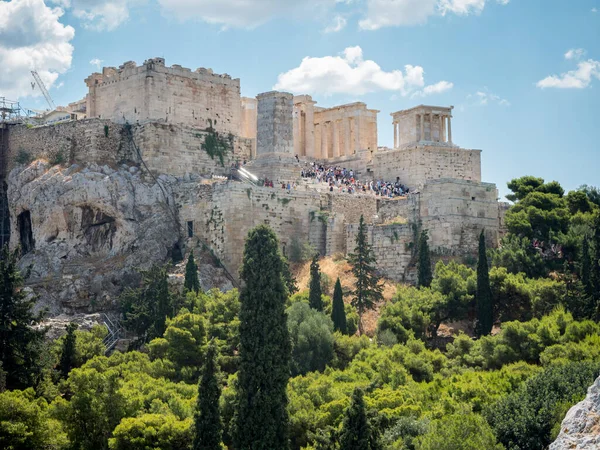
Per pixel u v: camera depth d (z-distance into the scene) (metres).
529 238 129.25
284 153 146.62
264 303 89.06
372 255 128.50
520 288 115.62
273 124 146.25
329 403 90.38
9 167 154.62
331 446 79.38
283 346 88.81
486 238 133.12
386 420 85.06
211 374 84.88
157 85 146.12
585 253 114.00
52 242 137.88
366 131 174.12
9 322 98.44
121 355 104.94
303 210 139.50
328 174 154.88
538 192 137.50
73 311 128.38
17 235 145.12
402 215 136.25
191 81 149.25
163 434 86.25
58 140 147.50
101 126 144.50
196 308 114.50
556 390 87.56
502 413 86.56
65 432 88.88
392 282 129.62
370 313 121.38
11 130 154.88
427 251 124.69
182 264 131.62
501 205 141.25
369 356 104.00
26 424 85.38
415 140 162.50
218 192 135.00
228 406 90.69
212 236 135.00
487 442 80.44
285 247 137.12
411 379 98.38
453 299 116.44
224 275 131.88
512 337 104.06
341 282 127.38
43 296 127.81
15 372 96.94
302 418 88.62
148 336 111.94
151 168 143.12
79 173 139.25
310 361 104.62
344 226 138.50
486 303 114.19
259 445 84.69
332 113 175.12
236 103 153.75
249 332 88.44
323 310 114.44
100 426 89.62
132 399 91.62
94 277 130.62
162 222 137.50
